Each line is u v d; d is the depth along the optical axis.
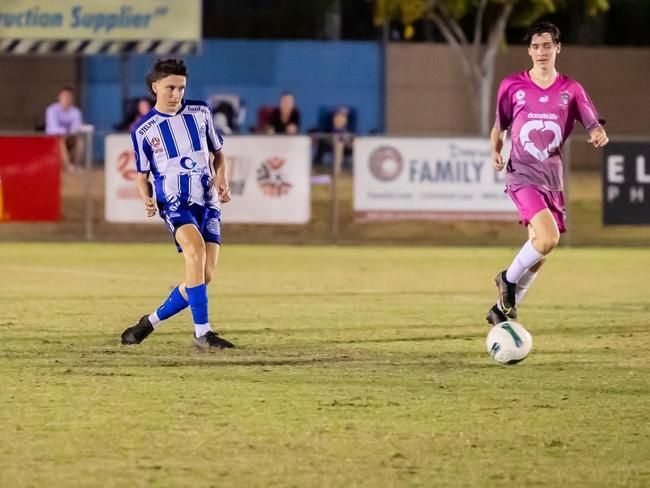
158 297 36.91
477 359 25.86
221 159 26.70
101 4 71.81
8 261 48.66
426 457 17.36
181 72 25.78
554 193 27.38
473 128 94.31
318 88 93.62
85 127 66.25
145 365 24.67
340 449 17.80
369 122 94.12
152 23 72.00
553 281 43.06
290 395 21.70
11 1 71.56
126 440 18.25
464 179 55.41
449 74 94.19
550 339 28.95
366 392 22.05
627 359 25.98
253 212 54.81
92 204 57.75
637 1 99.88
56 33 71.88
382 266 48.19
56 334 29.00
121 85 90.12
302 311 33.81
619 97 96.31
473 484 15.99
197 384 22.67
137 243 57.31
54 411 20.23
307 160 54.75
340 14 99.06
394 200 55.19
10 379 23.09
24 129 90.00
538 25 27.02
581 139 57.22
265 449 17.77
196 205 26.27
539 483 16.08
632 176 54.53
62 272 44.50
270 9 97.69
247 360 25.39
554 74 27.03
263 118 82.94
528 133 27.03
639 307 35.47
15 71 89.88
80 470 16.53
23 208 54.72
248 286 40.50
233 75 92.94
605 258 52.62
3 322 31.08
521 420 19.83
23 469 16.56
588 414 20.31
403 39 98.62
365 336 29.11
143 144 25.98
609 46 97.38
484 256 52.72
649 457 17.45
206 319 26.66
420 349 27.14
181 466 16.78
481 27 97.00
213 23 97.31
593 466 16.95
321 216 58.47
